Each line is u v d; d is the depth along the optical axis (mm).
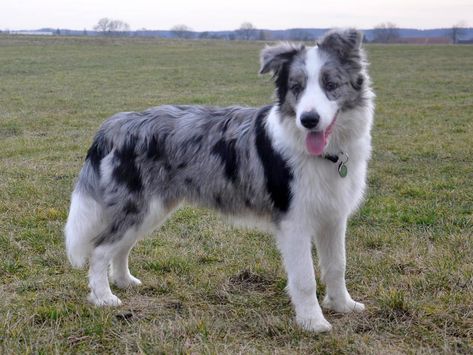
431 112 6613
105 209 2510
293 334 2299
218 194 2486
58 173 3920
